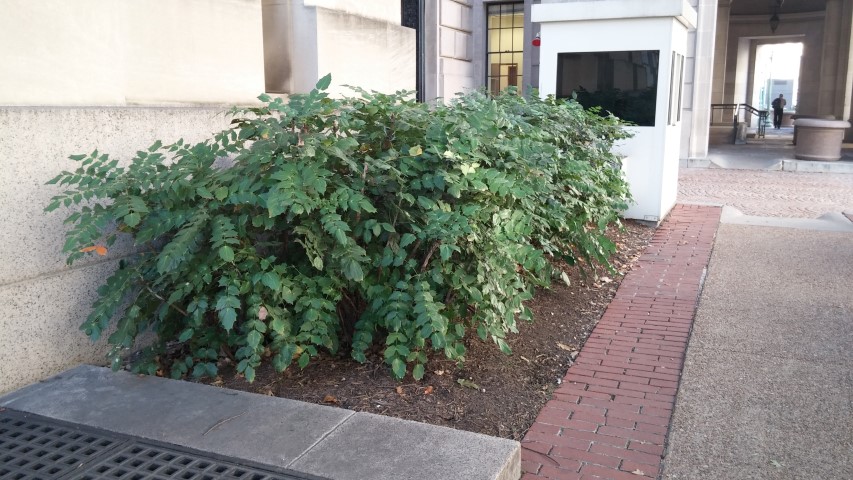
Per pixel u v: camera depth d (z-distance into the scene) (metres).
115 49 4.66
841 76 26.91
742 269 7.48
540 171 4.98
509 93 7.66
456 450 3.23
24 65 4.08
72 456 3.17
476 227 4.54
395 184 4.41
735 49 36.34
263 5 6.59
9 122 3.88
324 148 3.99
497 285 4.54
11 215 3.91
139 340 4.66
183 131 4.96
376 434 3.38
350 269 4.00
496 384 4.51
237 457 3.16
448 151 4.33
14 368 3.93
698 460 3.60
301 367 4.16
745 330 5.55
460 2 16.59
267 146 4.07
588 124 8.16
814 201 12.70
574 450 3.70
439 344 4.03
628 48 9.53
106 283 4.24
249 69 5.82
